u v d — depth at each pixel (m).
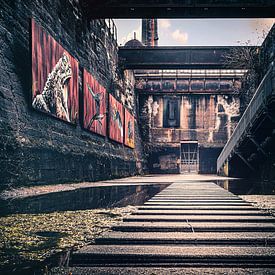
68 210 4.52
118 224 3.38
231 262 2.08
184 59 19.84
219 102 28.52
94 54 14.38
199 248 2.37
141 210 4.49
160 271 1.88
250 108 13.58
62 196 6.38
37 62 8.05
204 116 28.67
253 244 2.61
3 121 6.41
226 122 28.38
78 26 12.12
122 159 19.05
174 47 19.91
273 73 10.46
